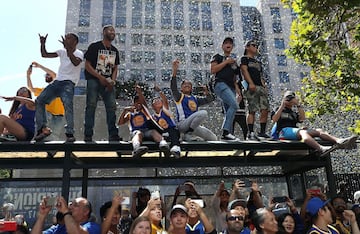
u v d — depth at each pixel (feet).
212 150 16.76
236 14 151.74
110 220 12.62
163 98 19.60
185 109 19.20
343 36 25.73
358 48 25.44
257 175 22.26
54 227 12.92
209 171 25.67
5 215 18.65
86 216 12.49
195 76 137.90
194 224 13.12
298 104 19.24
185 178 21.12
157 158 18.61
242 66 19.84
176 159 18.40
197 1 152.56
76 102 24.62
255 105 19.35
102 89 17.62
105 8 149.38
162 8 150.51
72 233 11.34
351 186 24.64
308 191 15.30
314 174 23.67
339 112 30.35
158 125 17.31
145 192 16.78
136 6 150.20
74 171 23.73
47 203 11.89
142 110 17.48
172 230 11.81
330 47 25.98
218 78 19.52
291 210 14.44
